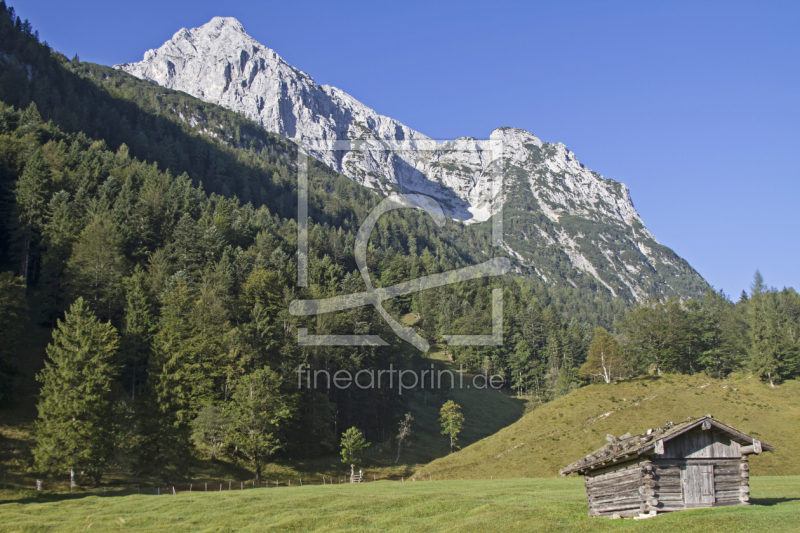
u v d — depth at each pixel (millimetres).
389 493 47250
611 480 27922
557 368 135375
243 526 34156
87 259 89375
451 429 100562
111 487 57219
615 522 25719
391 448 96750
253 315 88438
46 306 86938
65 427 55156
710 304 142500
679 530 22719
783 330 106750
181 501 43781
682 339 111250
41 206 105312
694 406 79625
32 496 50688
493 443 82250
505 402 131250
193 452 71500
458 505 35906
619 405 84062
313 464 83062
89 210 112938
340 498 42219
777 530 21172
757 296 146000
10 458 56906
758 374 96000
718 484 26578
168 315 82875
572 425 81000
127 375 79688
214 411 71812
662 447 25438
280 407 75000
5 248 105938
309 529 32469
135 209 118562
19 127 144625
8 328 66562
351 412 97312
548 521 27656
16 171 117938
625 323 116125
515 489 47375
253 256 126375
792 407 78500
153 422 66250
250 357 82875
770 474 58312
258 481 70812
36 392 71000
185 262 108500
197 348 77250
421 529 30031
